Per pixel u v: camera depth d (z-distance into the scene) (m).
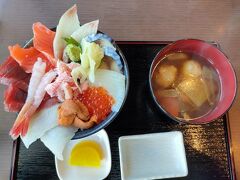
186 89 0.29
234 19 0.35
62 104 0.26
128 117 0.29
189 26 0.35
